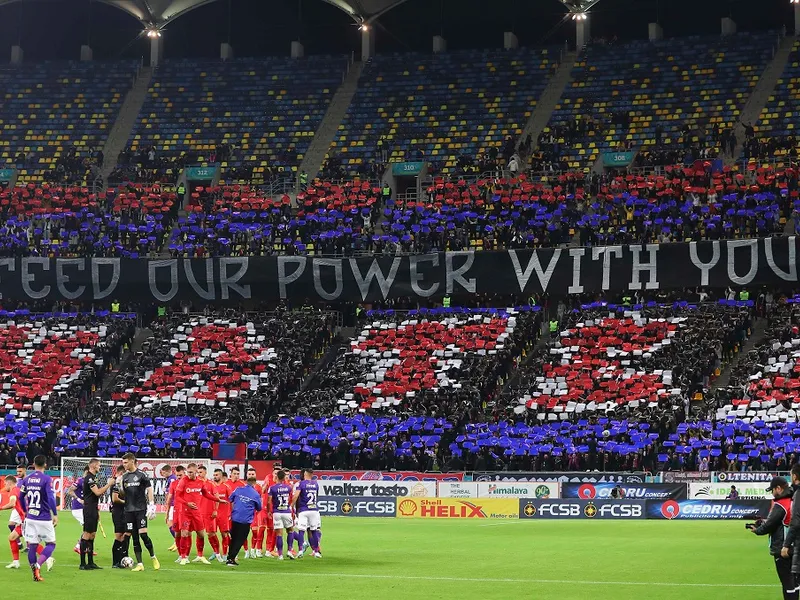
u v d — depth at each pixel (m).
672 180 59.34
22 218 64.81
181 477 24.42
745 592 19.41
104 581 20.27
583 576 22.20
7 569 22.42
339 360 56.00
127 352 59.41
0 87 78.94
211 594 18.38
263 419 52.41
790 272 53.22
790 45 70.44
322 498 45.59
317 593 18.78
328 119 73.81
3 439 51.88
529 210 59.81
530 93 72.56
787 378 48.44
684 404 48.72
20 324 60.38
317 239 60.84
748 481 42.94
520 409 50.47
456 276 57.94
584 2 72.94
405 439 49.91
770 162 60.94
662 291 56.38
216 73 79.00
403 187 69.25
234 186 67.00
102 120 76.00
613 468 46.66
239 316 59.56
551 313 57.56
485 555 27.19
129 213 64.31
